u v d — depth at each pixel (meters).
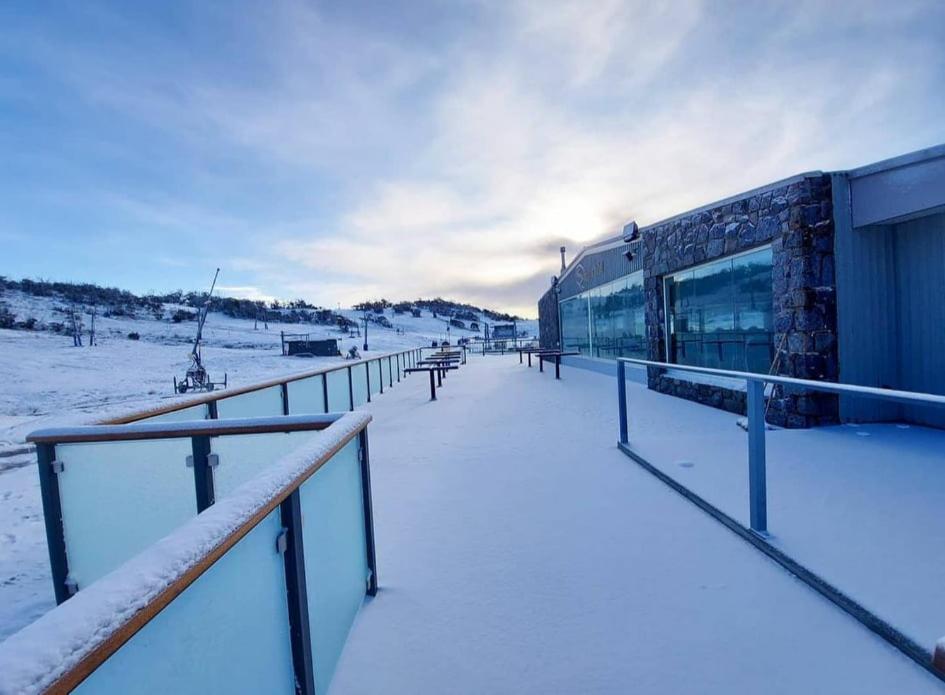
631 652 1.52
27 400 12.12
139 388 14.46
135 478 2.03
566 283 14.29
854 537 2.13
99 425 2.05
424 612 1.77
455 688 1.39
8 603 2.16
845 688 1.33
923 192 3.84
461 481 3.31
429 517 2.69
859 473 3.01
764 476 2.23
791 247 4.44
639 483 3.12
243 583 0.93
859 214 4.28
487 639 1.61
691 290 6.50
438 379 10.09
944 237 4.03
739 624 1.63
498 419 5.63
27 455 5.93
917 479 2.87
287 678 1.13
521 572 2.04
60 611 0.54
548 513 2.68
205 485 2.00
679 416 5.34
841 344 4.34
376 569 2.05
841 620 1.64
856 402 4.39
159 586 0.63
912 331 4.30
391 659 1.52
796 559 1.94
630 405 6.23
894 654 1.46
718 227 5.61
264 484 1.01
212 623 0.81
